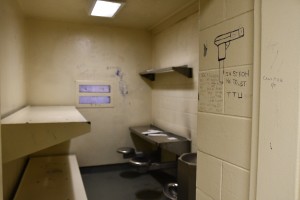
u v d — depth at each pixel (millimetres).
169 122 3529
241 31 872
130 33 3934
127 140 3982
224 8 956
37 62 3480
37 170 2867
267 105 741
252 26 826
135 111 4020
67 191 2293
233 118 914
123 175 3740
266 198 751
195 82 2859
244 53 859
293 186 665
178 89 3262
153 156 3625
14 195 2234
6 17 2096
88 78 3730
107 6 2713
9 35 2227
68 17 3377
